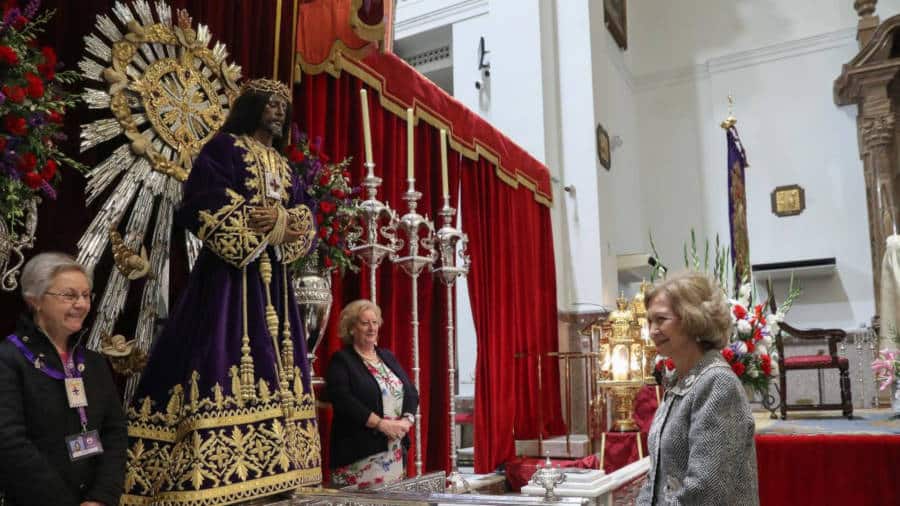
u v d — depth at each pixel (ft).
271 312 9.64
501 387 23.49
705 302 7.28
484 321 22.95
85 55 10.23
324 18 15.28
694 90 39.86
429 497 9.20
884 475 17.52
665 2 41.11
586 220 30.91
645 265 32.83
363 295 16.43
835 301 35.70
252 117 10.07
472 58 32.55
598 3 33.76
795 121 37.63
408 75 19.43
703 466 6.51
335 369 13.01
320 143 12.75
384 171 18.33
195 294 9.45
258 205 9.51
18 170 7.79
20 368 7.78
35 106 8.09
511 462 22.81
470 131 22.77
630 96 39.91
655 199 39.68
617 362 20.44
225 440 8.71
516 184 26.23
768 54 38.58
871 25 35.73
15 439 7.35
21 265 9.21
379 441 12.78
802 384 35.27
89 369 8.42
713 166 38.96
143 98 10.81
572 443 25.94
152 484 8.75
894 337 26.48
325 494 9.46
